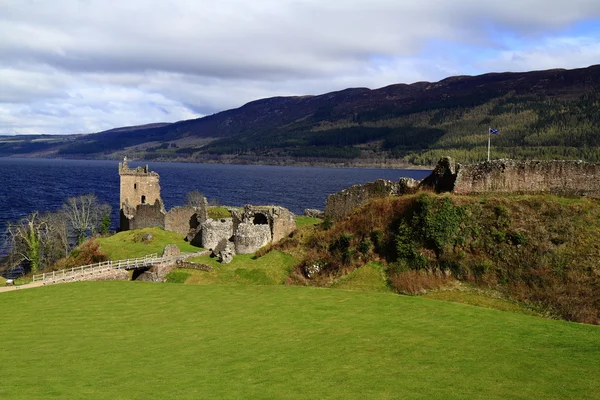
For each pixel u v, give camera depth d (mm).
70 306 41375
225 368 26141
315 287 44812
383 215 49281
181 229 90812
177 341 31328
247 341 30594
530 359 25500
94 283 50250
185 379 24781
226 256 58531
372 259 47406
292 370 25375
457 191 47531
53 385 24516
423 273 43281
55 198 188500
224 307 39344
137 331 34031
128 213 100875
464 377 23375
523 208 43094
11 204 166000
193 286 47938
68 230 115688
